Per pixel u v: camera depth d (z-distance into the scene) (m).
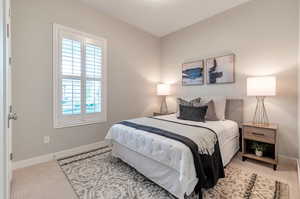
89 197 1.59
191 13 3.11
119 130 2.25
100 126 3.10
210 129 1.99
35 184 1.81
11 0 2.09
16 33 2.14
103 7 2.94
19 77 2.17
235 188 1.72
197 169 1.47
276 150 2.12
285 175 1.99
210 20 3.24
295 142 2.27
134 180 1.90
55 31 2.48
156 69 4.24
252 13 2.66
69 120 2.68
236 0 2.68
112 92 3.30
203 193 1.63
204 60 3.35
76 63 2.74
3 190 0.87
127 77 3.58
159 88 3.99
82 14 2.79
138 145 1.91
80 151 2.81
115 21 3.31
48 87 2.44
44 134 2.41
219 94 3.12
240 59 2.82
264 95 2.24
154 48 4.19
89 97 2.94
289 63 2.32
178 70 3.90
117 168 2.20
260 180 1.87
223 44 3.04
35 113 2.32
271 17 2.47
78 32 2.74
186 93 3.73
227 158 2.24
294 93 2.28
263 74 2.56
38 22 2.32
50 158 2.46
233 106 2.84
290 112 2.31
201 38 3.40
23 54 2.20
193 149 1.50
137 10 3.03
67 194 1.64
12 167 2.06
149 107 4.09
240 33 2.81
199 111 2.61
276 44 2.43
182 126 2.15
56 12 2.49
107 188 1.74
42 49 2.37
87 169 2.17
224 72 3.01
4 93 0.93
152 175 1.79
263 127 2.20
